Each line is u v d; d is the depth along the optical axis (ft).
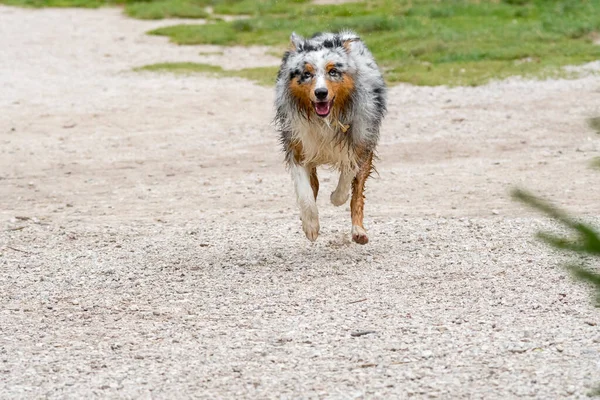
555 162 58.70
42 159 64.64
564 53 95.61
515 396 24.16
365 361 27.07
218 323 31.19
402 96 82.94
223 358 27.76
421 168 58.70
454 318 30.71
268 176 58.08
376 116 38.83
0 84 93.45
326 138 37.17
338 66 36.01
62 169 61.77
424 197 51.06
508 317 30.60
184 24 131.23
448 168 58.44
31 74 99.40
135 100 84.64
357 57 37.70
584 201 48.34
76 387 25.84
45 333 30.73
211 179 57.82
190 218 48.06
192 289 35.29
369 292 34.04
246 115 77.97
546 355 26.94
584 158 59.36
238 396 24.86
